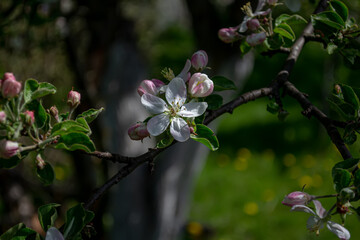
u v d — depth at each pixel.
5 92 1.31
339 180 1.35
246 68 3.18
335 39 1.75
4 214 3.57
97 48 3.68
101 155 1.43
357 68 1.83
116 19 3.61
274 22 1.87
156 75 4.98
